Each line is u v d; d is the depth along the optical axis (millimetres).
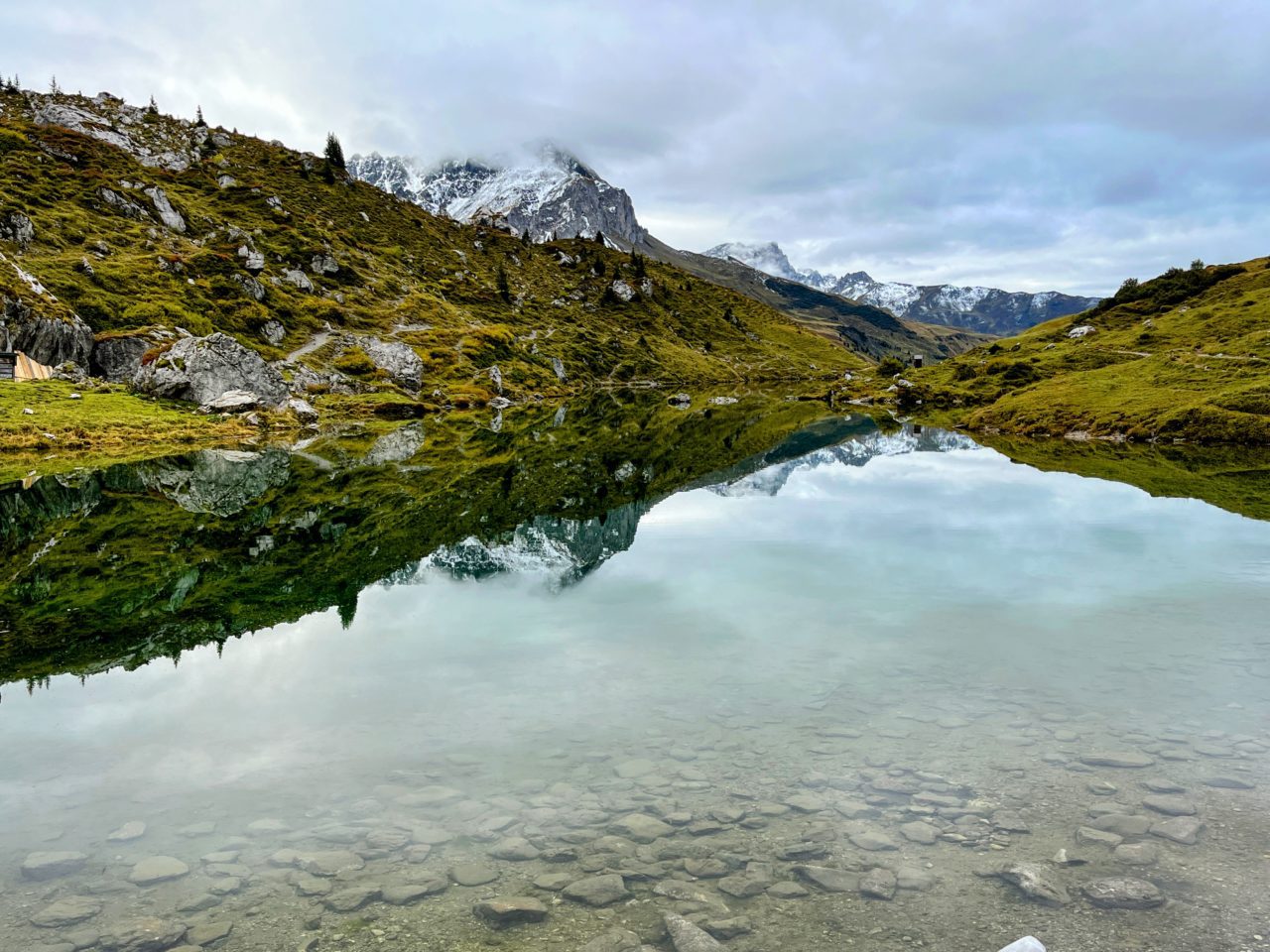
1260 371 92000
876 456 63656
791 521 34031
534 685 14570
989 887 7992
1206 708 12672
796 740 11875
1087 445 71750
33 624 19203
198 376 91062
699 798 10164
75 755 11820
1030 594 20547
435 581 23766
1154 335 147500
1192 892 7750
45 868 8742
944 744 11555
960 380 158375
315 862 8859
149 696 14312
